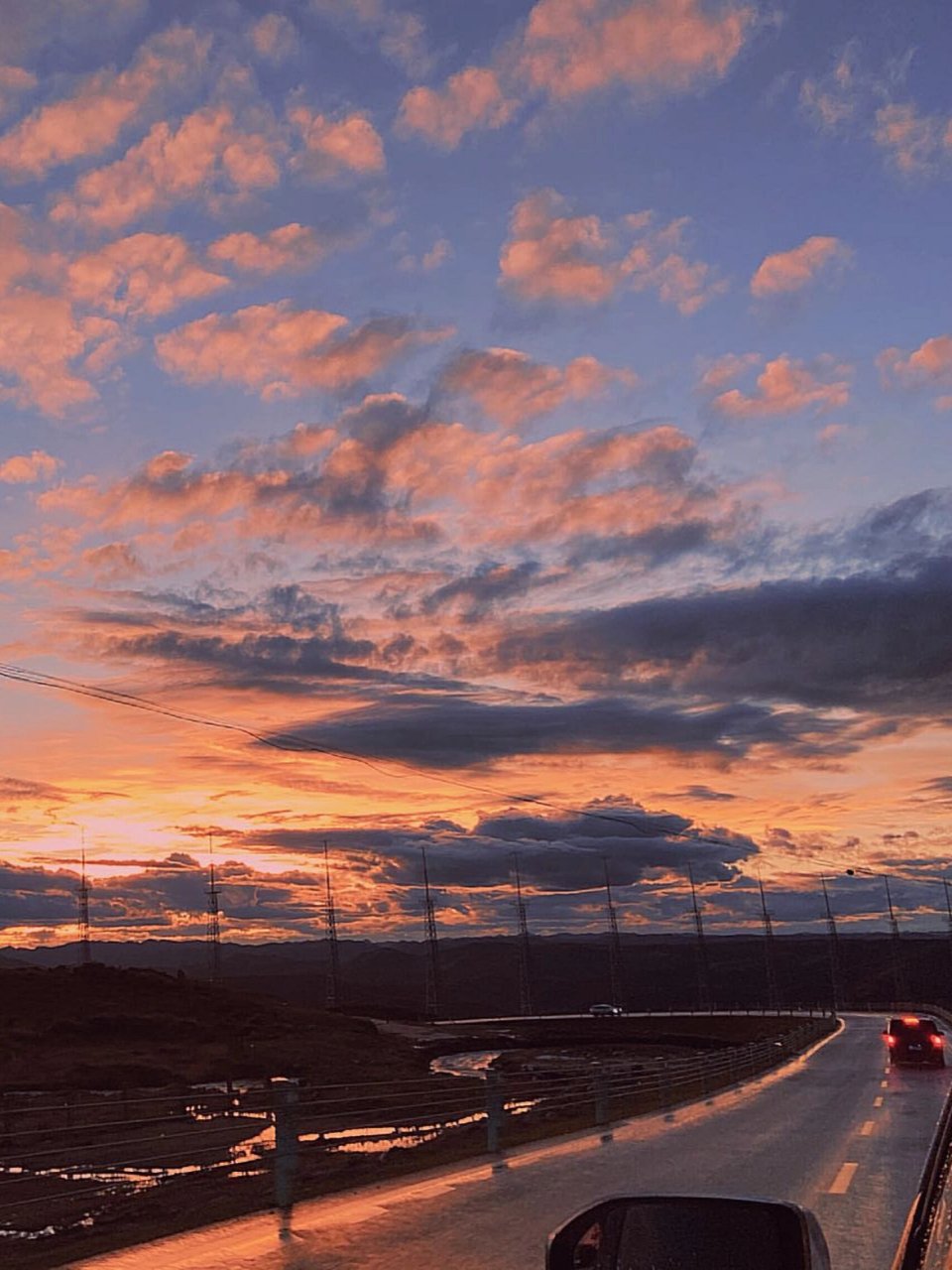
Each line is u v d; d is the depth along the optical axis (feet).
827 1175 57.00
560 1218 45.55
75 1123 144.25
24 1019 290.15
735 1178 56.44
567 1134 81.00
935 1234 12.62
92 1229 60.85
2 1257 43.39
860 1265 36.22
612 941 529.86
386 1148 100.48
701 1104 103.04
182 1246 41.60
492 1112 73.10
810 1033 239.50
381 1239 41.83
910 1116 89.04
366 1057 282.56
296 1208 50.57
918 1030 156.35
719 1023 429.38
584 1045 359.46
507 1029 440.45
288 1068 245.24
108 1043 272.31
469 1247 39.68
